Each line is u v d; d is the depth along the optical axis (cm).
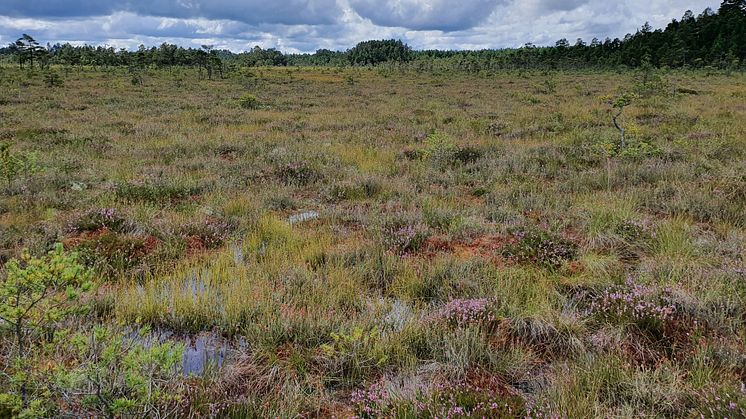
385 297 504
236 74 6662
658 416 320
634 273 541
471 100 3030
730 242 605
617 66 7975
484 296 493
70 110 2309
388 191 921
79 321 407
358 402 335
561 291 517
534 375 382
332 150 1302
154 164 1149
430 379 368
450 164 1155
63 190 888
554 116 1989
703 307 443
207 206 817
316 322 434
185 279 540
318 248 619
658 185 883
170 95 3378
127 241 627
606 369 360
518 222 725
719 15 10800
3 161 862
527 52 9112
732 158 1091
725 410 300
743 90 3322
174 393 333
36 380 302
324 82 5419
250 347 408
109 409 276
